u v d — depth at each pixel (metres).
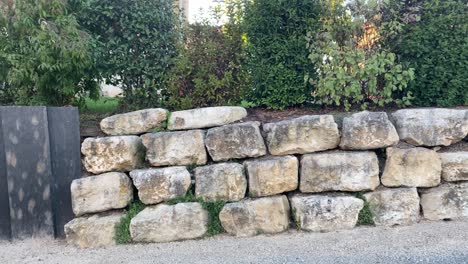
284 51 4.63
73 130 4.16
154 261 3.45
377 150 4.14
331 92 4.54
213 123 4.27
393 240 3.61
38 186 4.07
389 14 4.63
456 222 3.90
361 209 3.92
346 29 4.67
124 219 3.94
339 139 4.09
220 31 4.90
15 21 4.08
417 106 4.71
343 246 3.54
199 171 4.04
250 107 4.90
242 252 3.54
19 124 4.05
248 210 3.90
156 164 4.14
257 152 4.10
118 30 4.81
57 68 4.27
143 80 4.88
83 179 3.99
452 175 4.00
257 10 4.67
